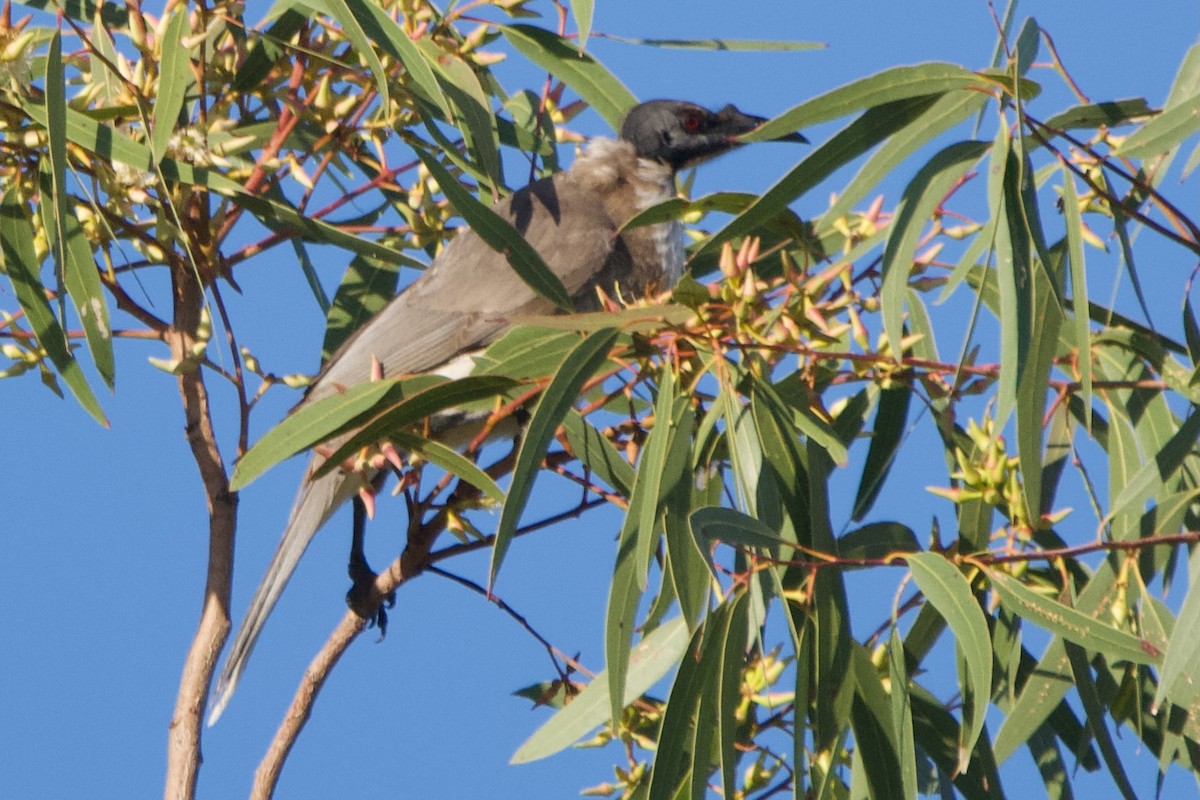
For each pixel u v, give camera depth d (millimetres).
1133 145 6918
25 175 7734
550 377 7086
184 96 7258
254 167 8047
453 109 8250
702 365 6895
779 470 6879
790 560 6812
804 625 6570
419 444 7266
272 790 7918
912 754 6633
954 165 6785
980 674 6250
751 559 6578
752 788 7445
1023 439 6621
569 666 8195
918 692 7688
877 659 7391
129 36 7664
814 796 7043
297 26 8273
